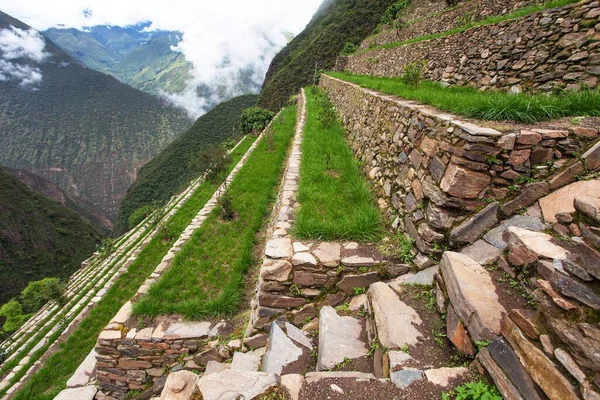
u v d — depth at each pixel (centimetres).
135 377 520
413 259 400
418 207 420
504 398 192
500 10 1063
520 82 622
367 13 5325
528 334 196
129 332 511
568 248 250
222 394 223
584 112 390
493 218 345
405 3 2650
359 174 739
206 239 812
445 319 279
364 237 459
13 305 2106
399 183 514
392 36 2041
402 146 540
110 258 1564
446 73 936
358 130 941
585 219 205
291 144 1502
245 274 652
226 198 910
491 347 214
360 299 390
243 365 348
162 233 1170
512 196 345
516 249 275
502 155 341
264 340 421
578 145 337
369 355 291
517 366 193
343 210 562
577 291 178
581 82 494
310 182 684
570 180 324
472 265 290
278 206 669
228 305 549
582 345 160
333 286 416
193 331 512
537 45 593
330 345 305
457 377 220
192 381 239
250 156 1379
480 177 349
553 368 172
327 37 5822
